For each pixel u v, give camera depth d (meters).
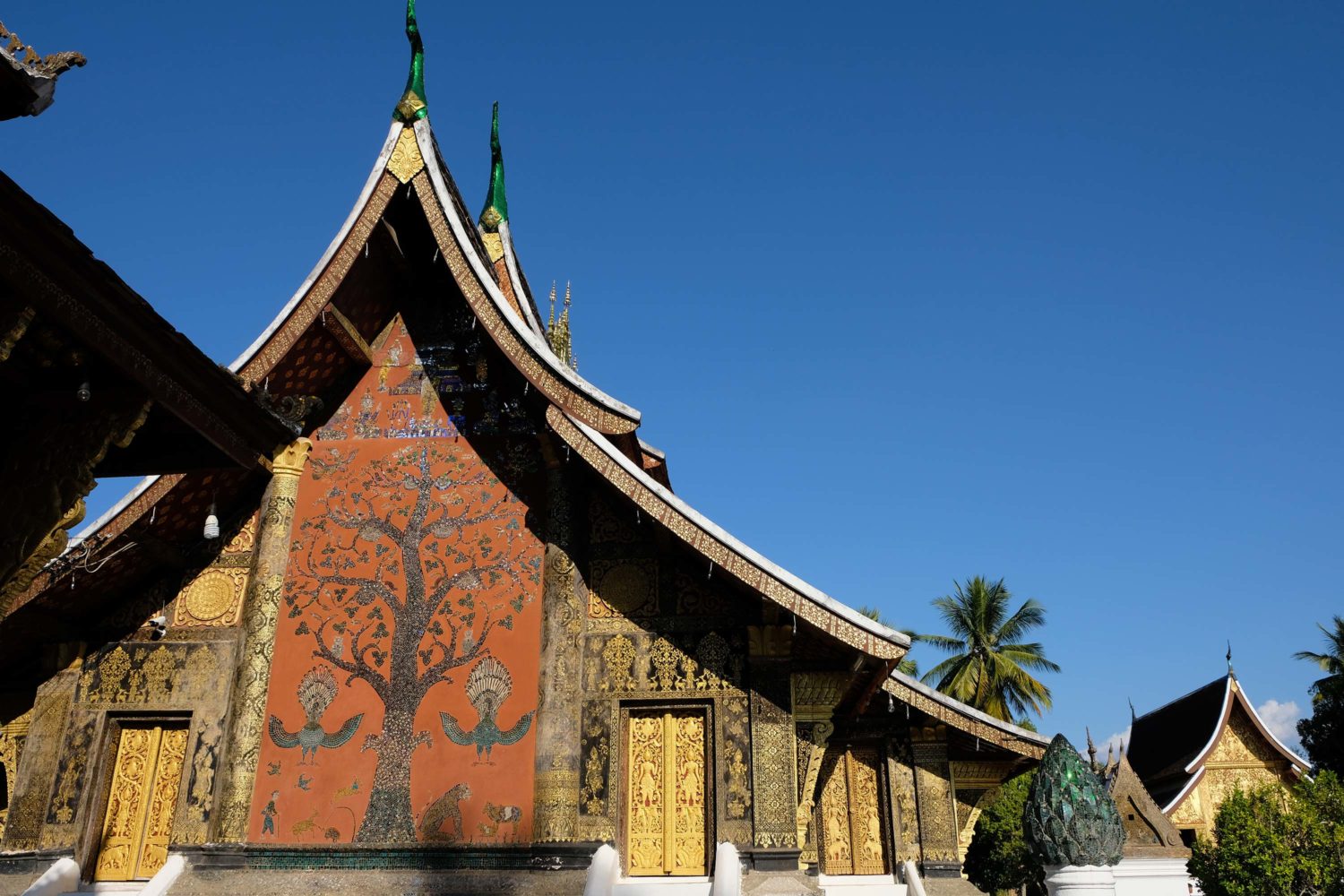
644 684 10.30
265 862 9.95
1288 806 23.86
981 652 50.81
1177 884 21.47
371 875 9.77
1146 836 24.64
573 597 10.62
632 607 10.62
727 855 9.36
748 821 9.67
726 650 10.34
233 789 10.15
